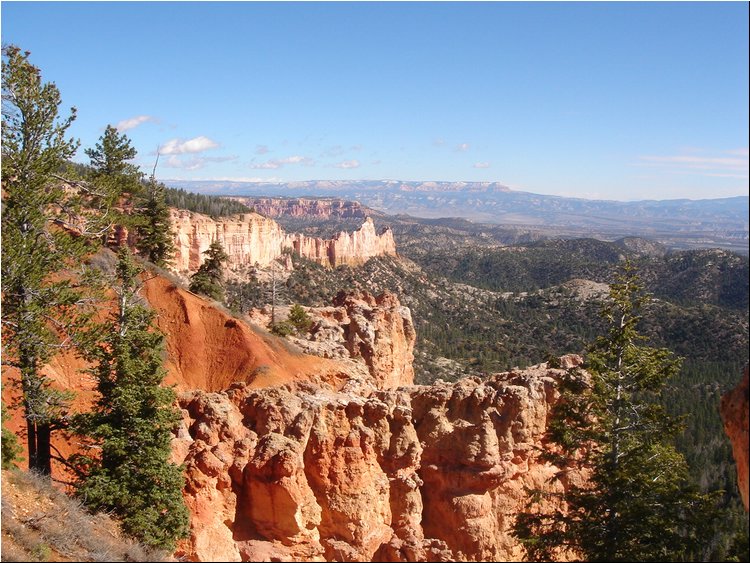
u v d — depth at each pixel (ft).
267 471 107.76
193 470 103.96
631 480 94.53
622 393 103.81
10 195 123.13
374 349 208.33
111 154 214.28
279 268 597.93
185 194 586.45
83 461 98.43
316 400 122.31
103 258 177.99
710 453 227.20
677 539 90.27
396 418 128.36
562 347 534.78
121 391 100.53
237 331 162.61
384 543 117.29
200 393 119.55
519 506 129.49
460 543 123.44
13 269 112.88
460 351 500.33
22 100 124.06
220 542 100.89
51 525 75.20
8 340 112.78
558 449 136.77
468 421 132.57
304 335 206.49
